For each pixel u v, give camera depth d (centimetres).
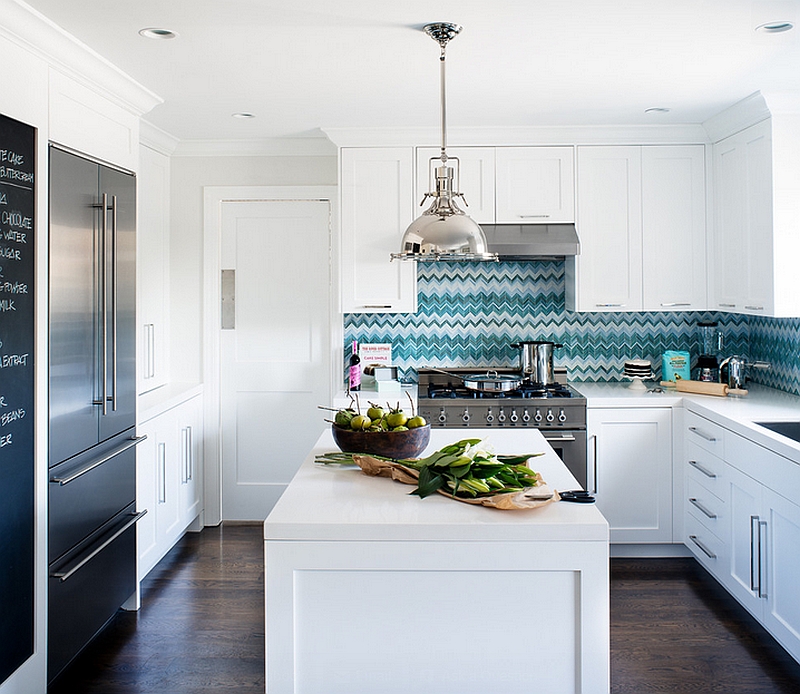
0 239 244
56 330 280
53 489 280
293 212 494
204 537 474
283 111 404
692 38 288
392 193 450
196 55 306
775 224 368
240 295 498
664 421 423
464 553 200
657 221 448
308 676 204
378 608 203
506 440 313
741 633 332
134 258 356
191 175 493
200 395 488
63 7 254
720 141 435
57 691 285
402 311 453
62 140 287
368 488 238
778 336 446
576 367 497
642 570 412
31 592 266
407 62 317
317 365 498
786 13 262
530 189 448
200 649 320
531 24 272
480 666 203
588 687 201
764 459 312
